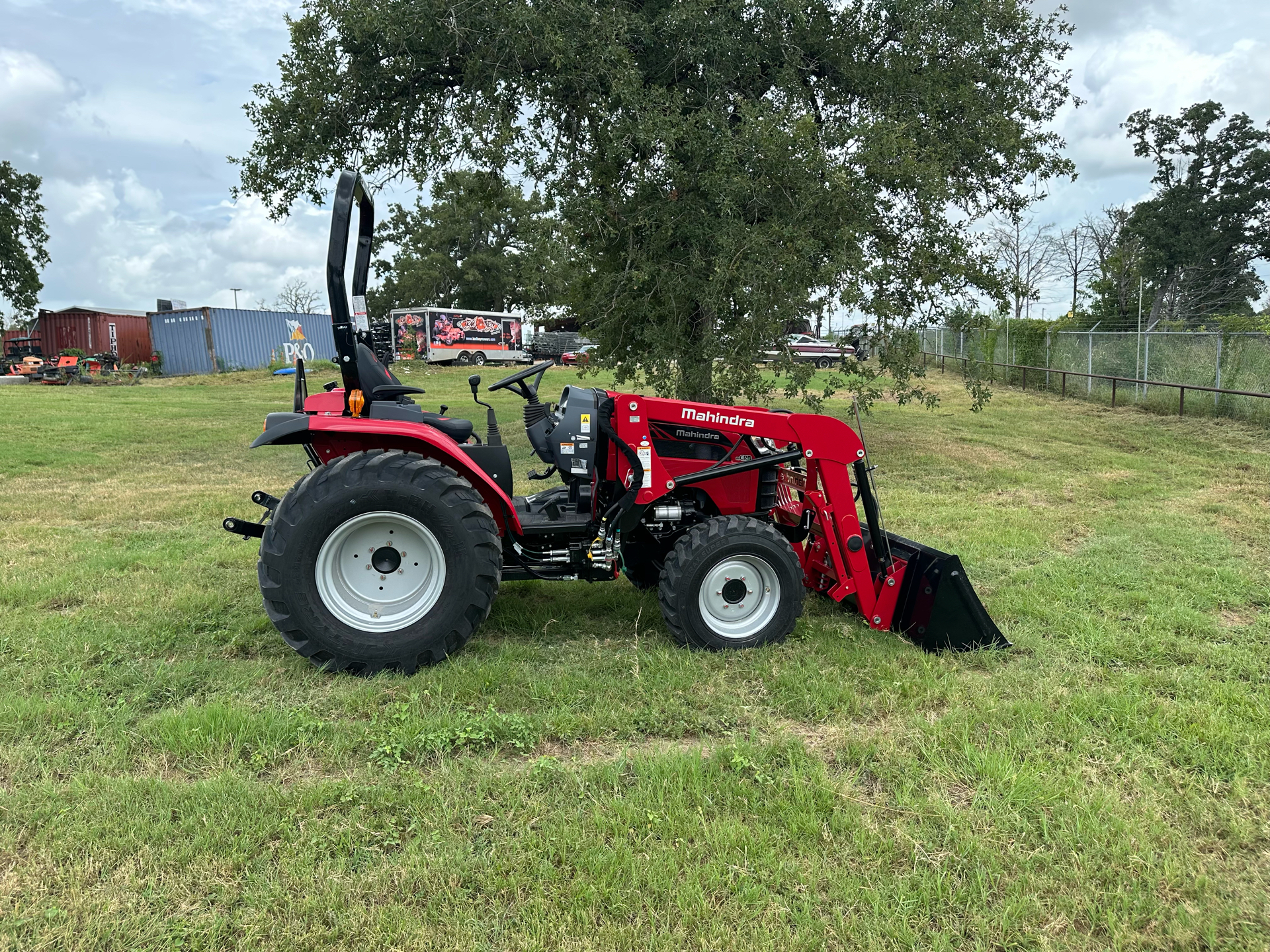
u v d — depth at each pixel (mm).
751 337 9586
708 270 10125
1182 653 4074
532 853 2402
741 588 4195
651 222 10250
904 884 2309
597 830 2525
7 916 2148
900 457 10883
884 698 3549
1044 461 10641
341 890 2244
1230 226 36312
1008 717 3299
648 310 10641
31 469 9977
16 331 43281
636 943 2092
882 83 11133
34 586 4875
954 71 11367
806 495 4527
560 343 40188
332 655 3699
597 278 11594
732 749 3012
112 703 3381
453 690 3523
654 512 4422
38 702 3281
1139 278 35250
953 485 9008
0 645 3949
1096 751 3062
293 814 2578
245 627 4285
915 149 9992
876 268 9898
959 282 10531
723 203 9531
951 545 6246
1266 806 2730
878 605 4387
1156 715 3309
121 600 4695
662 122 9438
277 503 4316
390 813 2633
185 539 6332
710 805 2664
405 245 50719
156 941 2072
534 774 2826
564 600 4910
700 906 2193
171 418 15703
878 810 2682
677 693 3570
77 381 26844
